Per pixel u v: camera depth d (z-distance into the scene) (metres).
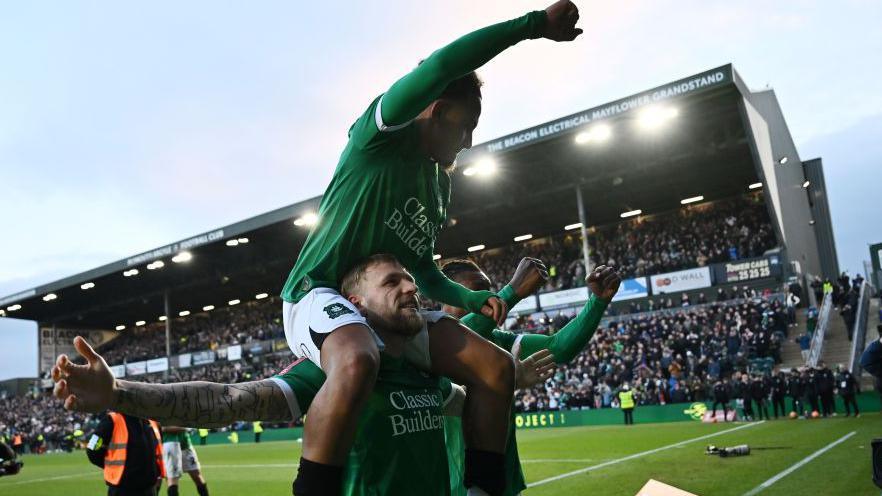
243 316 53.06
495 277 41.72
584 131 26.84
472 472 2.24
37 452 40.16
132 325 60.56
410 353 2.31
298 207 35.12
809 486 8.16
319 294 2.26
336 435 1.90
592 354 29.45
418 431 2.18
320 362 2.12
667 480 9.46
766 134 34.78
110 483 6.07
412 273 2.79
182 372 45.97
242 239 38.38
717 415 22.52
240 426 35.22
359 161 2.34
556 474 11.19
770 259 29.84
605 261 36.81
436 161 2.48
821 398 20.31
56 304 51.59
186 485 13.83
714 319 27.80
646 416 24.59
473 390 2.30
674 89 24.94
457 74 2.01
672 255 33.81
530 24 2.01
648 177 32.66
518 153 29.34
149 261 41.34
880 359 6.01
